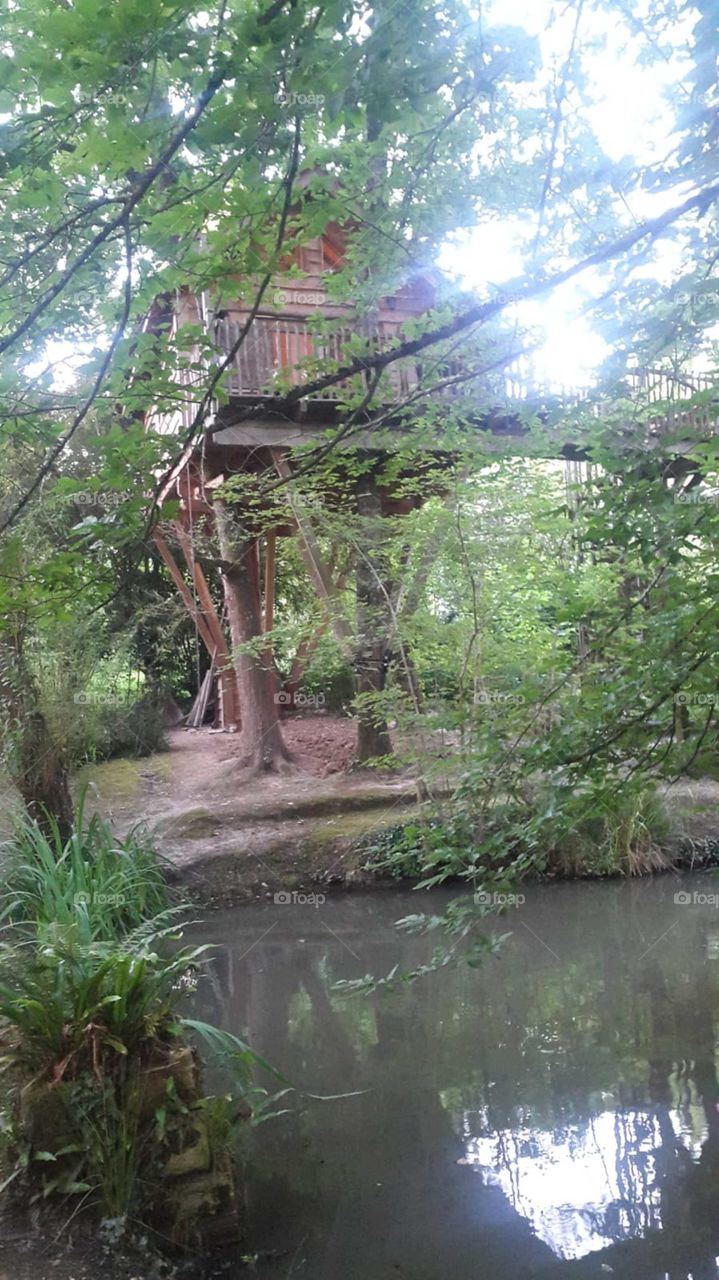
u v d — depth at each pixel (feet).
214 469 33.37
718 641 9.59
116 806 37.40
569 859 33.12
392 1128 15.55
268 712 41.29
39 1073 11.85
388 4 7.32
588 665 10.83
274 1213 12.97
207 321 12.11
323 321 14.02
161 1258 11.01
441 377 14.76
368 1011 21.89
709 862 34.14
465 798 11.35
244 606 41.39
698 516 9.61
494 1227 12.44
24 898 24.03
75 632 28.55
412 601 31.73
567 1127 15.33
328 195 9.55
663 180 8.63
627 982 23.27
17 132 7.50
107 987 12.52
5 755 28.71
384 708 32.40
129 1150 11.51
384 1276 11.48
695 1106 15.84
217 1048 14.34
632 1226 12.37
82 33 6.79
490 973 24.50
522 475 27.78
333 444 12.05
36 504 18.98
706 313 9.26
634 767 10.82
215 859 32.83
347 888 32.99
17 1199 11.31
